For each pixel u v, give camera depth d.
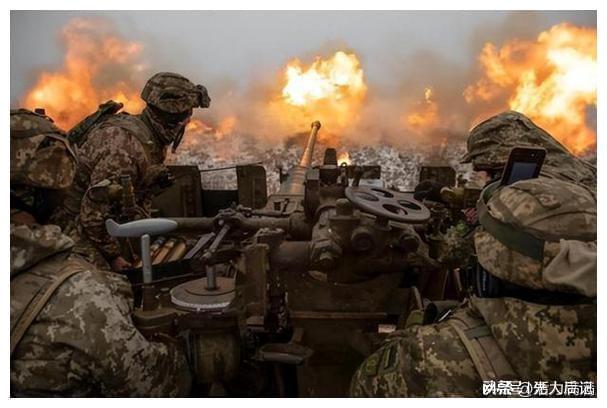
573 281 1.13
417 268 1.92
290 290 1.80
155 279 2.21
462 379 1.25
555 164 2.03
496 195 1.35
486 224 1.31
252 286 1.56
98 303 1.40
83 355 1.35
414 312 1.74
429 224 1.92
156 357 1.48
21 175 1.48
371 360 1.45
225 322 1.57
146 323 1.50
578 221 1.19
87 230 2.42
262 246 1.56
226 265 1.97
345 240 1.62
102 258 2.52
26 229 1.42
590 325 1.17
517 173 1.59
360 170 1.82
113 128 2.68
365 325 1.81
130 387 1.41
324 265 1.57
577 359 1.17
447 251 1.86
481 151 2.10
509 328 1.23
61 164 1.55
